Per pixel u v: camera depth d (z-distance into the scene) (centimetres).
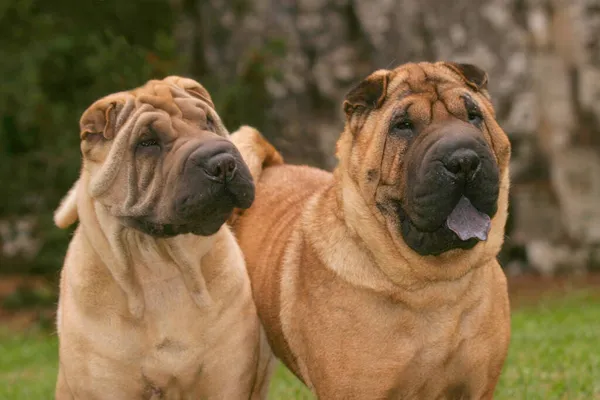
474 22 1852
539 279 1856
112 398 635
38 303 1802
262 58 1659
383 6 1864
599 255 1880
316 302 614
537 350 1016
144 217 585
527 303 1636
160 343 627
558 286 1773
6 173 1747
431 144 551
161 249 612
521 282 1839
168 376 634
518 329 1239
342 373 600
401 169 575
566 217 1891
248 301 661
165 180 569
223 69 1917
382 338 592
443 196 540
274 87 1859
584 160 1877
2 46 1762
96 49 1586
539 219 1916
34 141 1767
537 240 1914
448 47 1852
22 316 1847
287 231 695
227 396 651
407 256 578
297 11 1889
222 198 553
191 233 608
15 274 2053
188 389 645
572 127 1870
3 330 1725
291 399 876
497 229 601
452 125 557
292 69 1878
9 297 1794
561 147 1875
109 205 598
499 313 615
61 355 654
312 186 757
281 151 1870
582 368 896
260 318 693
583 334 1132
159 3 1789
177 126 588
